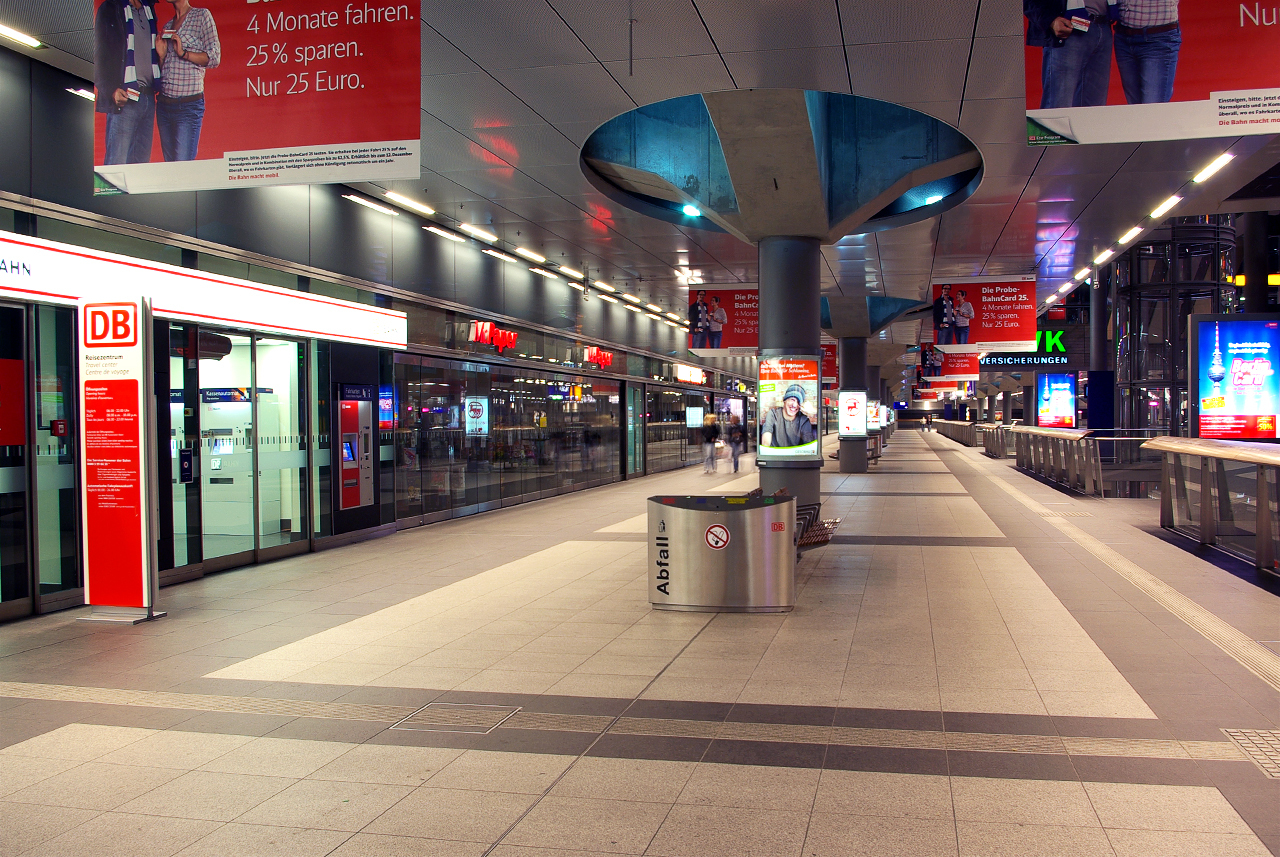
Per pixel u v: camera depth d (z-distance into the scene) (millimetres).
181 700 5270
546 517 15469
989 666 5656
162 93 5824
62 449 8008
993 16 6492
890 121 10711
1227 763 3994
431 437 14445
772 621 7066
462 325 15000
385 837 3436
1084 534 11969
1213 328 12680
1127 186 11367
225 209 9656
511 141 9656
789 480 12133
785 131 8492
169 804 3787
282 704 5164
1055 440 21844
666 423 28344
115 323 7461
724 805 3658
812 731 4523
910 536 11930
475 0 6352
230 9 5781
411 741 4504
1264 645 6109
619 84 7953
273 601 8242
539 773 4047
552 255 16531
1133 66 5492
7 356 7484
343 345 11938
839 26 6676
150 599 7453
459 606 7902
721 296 17031
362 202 12016
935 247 15609
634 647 6328
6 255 7191
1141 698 4949
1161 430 26406
